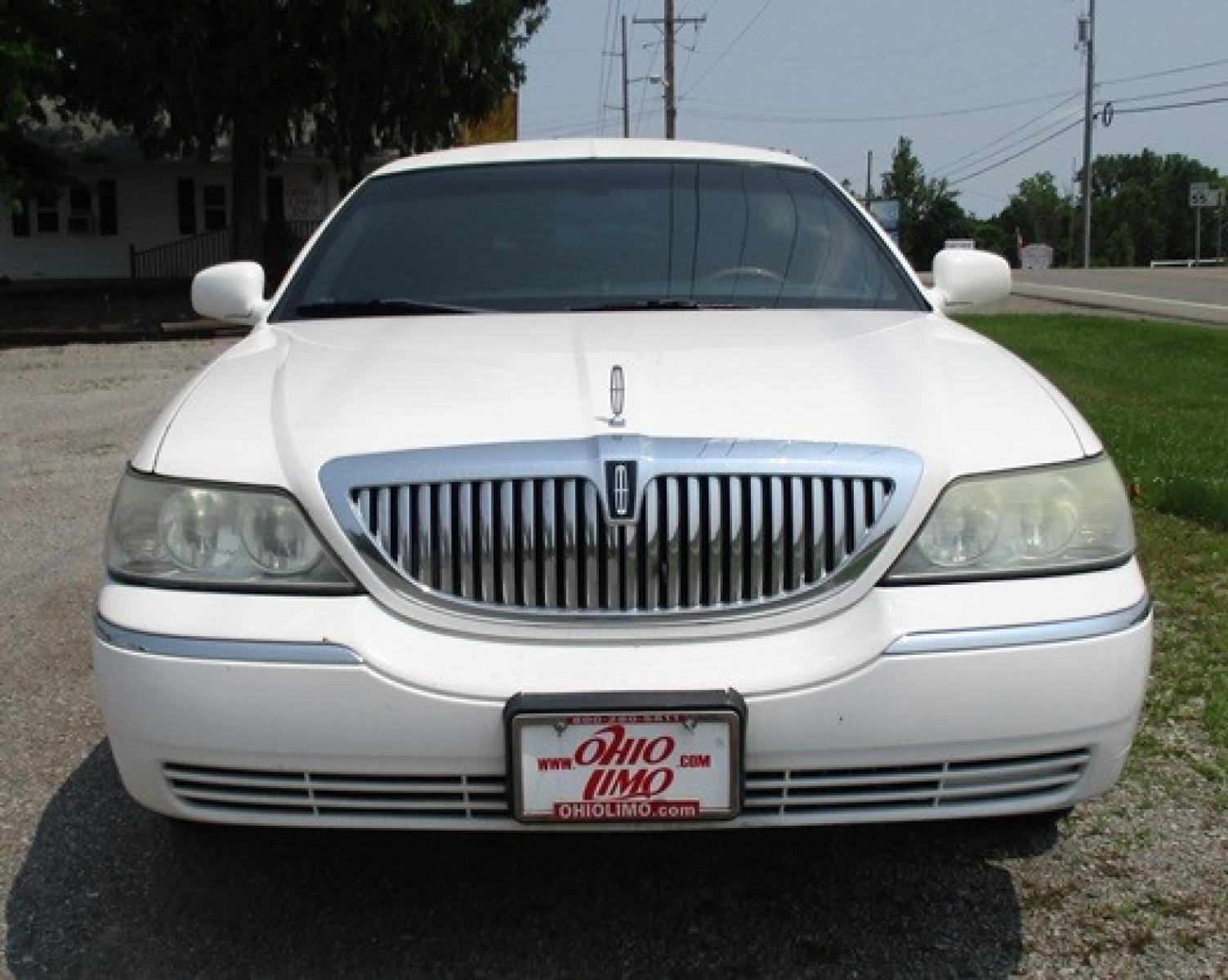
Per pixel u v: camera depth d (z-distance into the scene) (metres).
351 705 2.40
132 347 18.88
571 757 2.37
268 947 2.77
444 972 2.68
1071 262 95.75
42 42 21.47
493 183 4.06
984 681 2.42
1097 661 2.47
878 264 3.86
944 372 2.93
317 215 32.75
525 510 2.48
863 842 3.17
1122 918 2.83
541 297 3.59
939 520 2.53
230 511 2.55
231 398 2.85
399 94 23.73
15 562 5.89
